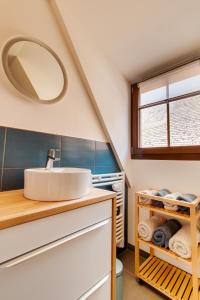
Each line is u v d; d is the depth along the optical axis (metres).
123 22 1.12
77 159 1.22
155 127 1.62
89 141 1.33
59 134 1.11
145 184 1.64
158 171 1.54
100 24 1.15
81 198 0.73
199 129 1.34
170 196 1.22
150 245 1.25
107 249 0.84
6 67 0.85
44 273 0.57
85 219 0.71
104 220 0.81
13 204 0.62
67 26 1.10
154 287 1.19
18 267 0.50
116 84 1.58
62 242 0.61
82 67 1.22
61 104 1.13
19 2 0.93
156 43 1.28
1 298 0.47
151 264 1.42
